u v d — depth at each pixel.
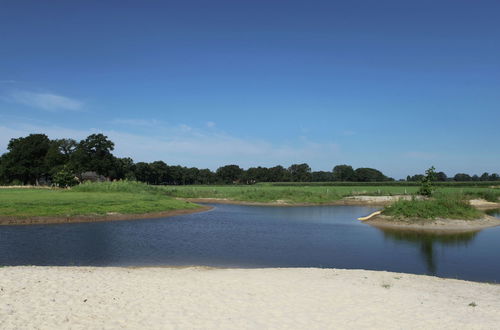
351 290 13.03
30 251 20.94
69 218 33.03
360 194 77.50
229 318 10.09
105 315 9.98
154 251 21.67
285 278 14.83
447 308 11.29
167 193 70.19
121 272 15.37
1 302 10.42
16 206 33.91
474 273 17.66
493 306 11.65
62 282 12.91
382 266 18.95
